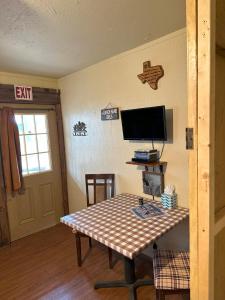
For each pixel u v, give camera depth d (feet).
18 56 8.13
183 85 6.82
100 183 9.77
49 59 8.63
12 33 6.24
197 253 2.88
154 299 6.52
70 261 8.63
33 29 6.07
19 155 10.50
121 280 7.14
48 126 11.71
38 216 11.55
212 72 2.57
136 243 5.31
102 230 6.03
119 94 8.76
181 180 7.28
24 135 10.96
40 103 11.16
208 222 2.73
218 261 3.08
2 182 10.12
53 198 12.14
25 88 10.57
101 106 9.60
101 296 6.73
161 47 7.16
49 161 11.96
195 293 2.97
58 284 7.35
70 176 12.14
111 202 8.11
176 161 7.33
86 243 9.95
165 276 5.21
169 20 6.00
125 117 8.11
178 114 7.06
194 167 2.78
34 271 8.11
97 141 10.10
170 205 7.18
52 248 9.70
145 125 7.53
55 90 11.66
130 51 8.06
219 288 3.17
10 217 10.53
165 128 7.02
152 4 5.16
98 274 7.75
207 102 2.58
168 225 6.13
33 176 11.30
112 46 7.65
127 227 6.14
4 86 9.91
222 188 3.12
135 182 8.74
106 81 9.19
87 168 10.91
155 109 7.07
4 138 10.00
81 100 10.59
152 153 7.56
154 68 7.34
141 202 7.63
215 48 2.65
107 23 5.98
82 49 7.77
